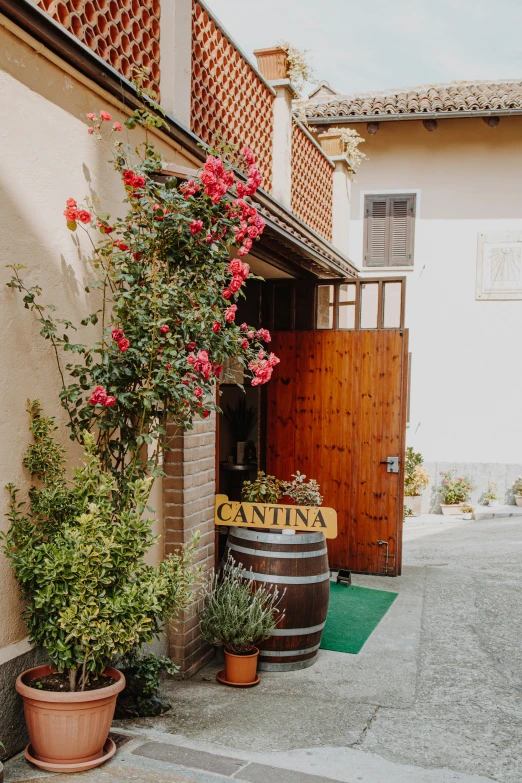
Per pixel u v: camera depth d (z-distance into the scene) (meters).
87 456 3.30
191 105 5.11
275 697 4.35
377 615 6.14
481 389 12.93
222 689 4.47
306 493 5.66
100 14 3.94
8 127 3.17
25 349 3.31
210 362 3.96
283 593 4.78
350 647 5.34
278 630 4.80
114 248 3.97
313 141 8.34
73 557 3.01
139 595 3.14
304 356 7.71
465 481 12.82
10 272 3.20
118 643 3.12
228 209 3.99
